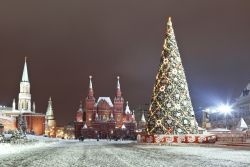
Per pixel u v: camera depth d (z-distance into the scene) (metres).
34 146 46.81
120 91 172.38
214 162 16.84
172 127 47.34
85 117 171.50
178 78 48.41
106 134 164.75
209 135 46.19
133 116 173.00
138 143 52.97
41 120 161.88
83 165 15.80
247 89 80.12
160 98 48.09
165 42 49.59
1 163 17.23
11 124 118.50
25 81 179.38
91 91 169.75
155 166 14.84
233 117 81.75
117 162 17.30
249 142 38.81
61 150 33.69
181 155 23.00
